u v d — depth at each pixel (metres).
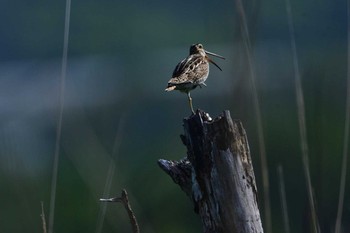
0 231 13.55
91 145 12.61
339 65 13.77
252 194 7.36
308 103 9.58
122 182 15.48
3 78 28.78
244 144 7.36
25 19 33.72
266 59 15.69
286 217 9.16
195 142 7.40
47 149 18.09
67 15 9.11
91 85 26.16
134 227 7.69
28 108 23.19
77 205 16.86
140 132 20.47
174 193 16.94
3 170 12.72
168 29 33.31
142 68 28.77
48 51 32.84
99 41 33.53
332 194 14.23
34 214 13.69
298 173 14.92
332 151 15.59
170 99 23.03
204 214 7.43
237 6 9.30
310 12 13.22
